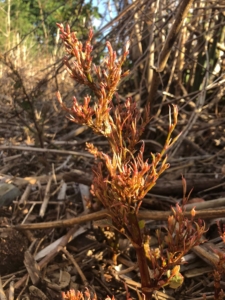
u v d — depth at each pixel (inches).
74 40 42.6
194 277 61.5
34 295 58.2
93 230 71.0
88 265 64.6
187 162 94.3
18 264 63.2
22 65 160.9
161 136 104.0
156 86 78.5
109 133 44.3
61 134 127.0
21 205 80.7
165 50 70.8
